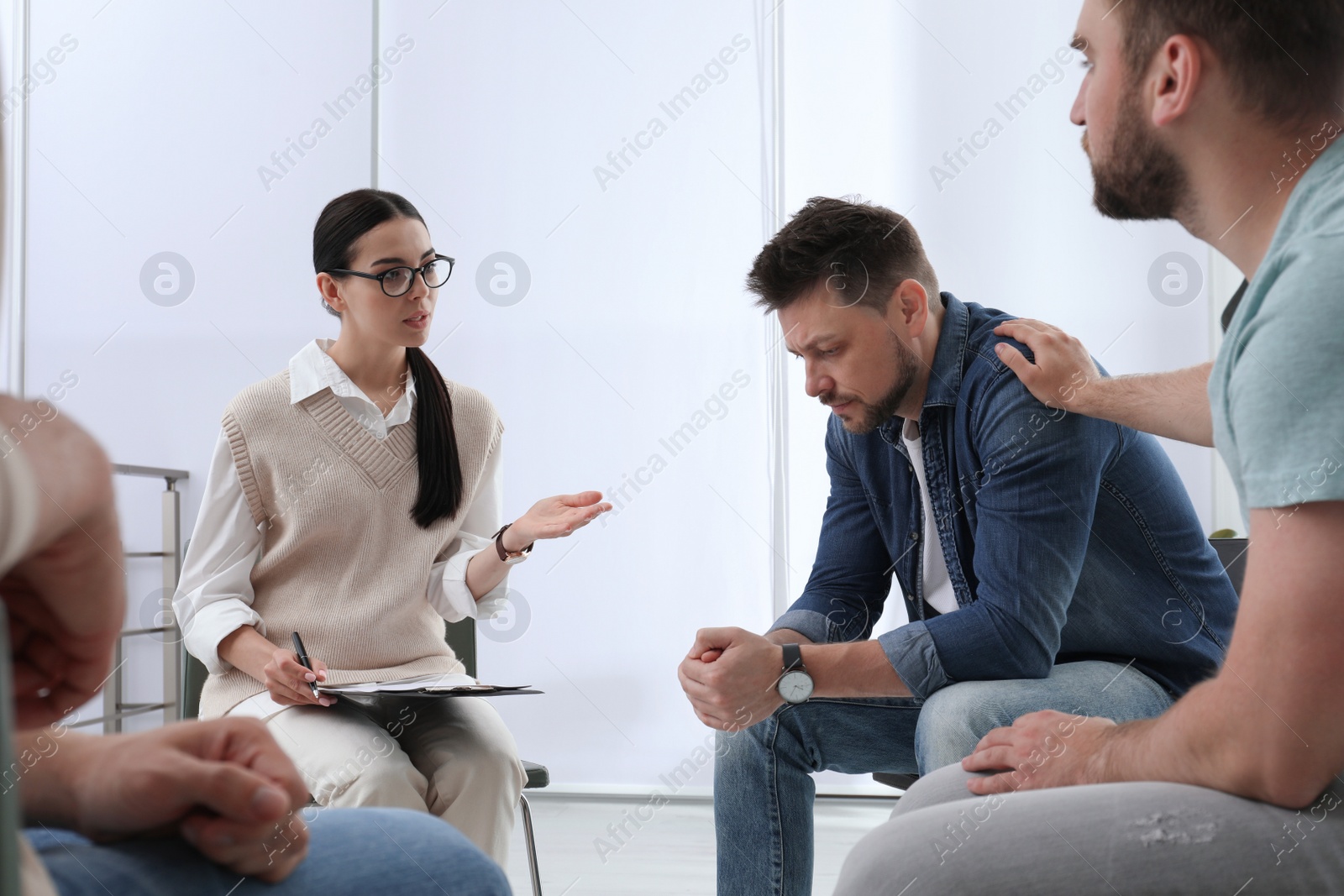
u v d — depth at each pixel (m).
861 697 1.24
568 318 3.23
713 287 3.20
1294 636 0.54
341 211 1.63
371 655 1.56
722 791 1.29
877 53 3.20
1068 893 0.56
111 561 0.34
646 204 3.23
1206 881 0.55
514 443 3.22
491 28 3.28
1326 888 0.54
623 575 3.16
